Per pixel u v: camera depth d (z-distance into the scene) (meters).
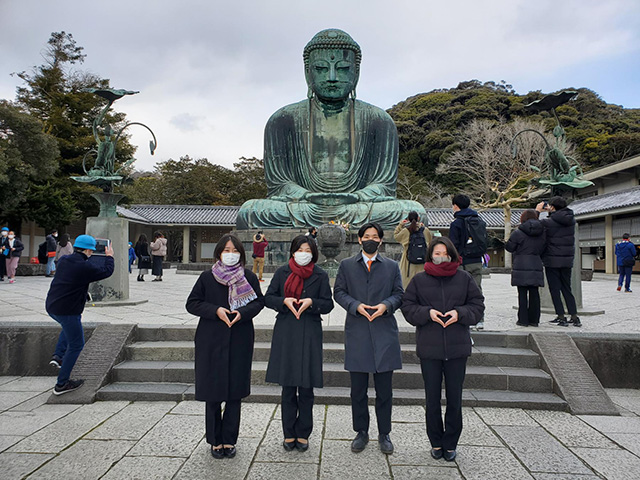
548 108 7.89
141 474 3.12
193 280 14.79
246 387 3.45
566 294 6.28
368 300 3.60
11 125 18.98
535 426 4.06
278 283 3.76
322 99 15.03
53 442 3.63
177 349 5.29
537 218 6.33
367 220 13.89
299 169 15.43
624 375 5.24
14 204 19.44
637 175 27.47
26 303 8.68
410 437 3.81
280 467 3.26
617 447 3.62
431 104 46.97
